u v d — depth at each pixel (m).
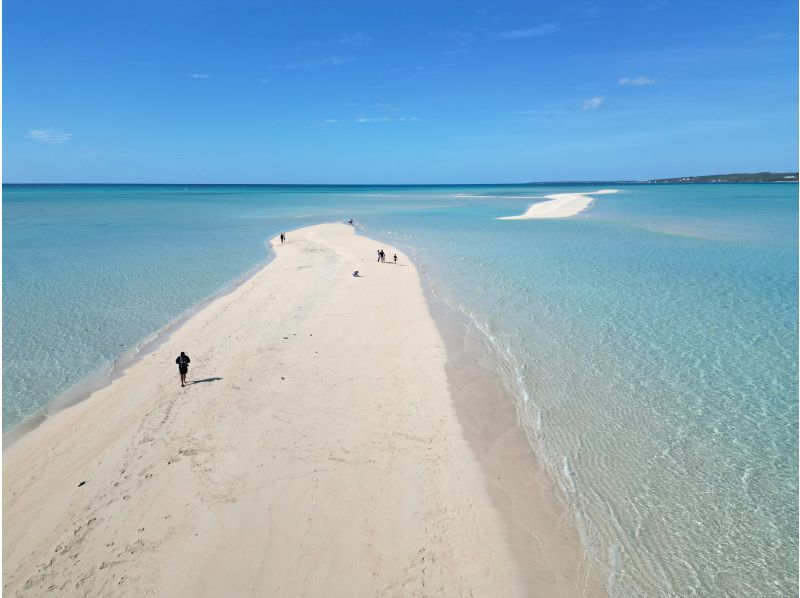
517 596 9.63
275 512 11.59
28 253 46.00
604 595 9.76
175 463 13.46
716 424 15.55
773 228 59.56
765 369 19.20
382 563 10.27
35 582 9.80
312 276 35.09
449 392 17.48
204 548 10.57
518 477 13.10
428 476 13.00
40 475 13.19
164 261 42.28
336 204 126.62
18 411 16.78
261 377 18.66
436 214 89.62
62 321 25.98
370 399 16.97
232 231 64.44
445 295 29.58
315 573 9.98
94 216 87.38
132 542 10.77
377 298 29.02
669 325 24.05
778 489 12.66
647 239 51.09
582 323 24.42
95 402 17.12
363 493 12.30
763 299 28.08
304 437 14.67
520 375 18.86
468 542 10.88
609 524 11.57
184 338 23.19
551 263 38.69
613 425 15.56
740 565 10.45
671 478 13.13
